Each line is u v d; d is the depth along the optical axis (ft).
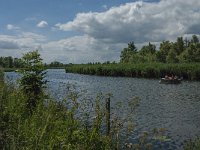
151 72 291.38
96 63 447.01
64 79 275.80
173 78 221.87
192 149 37.70
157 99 134.92
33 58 50.55
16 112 39.47
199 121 84.99
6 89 55.21
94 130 28.12
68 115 31.53
